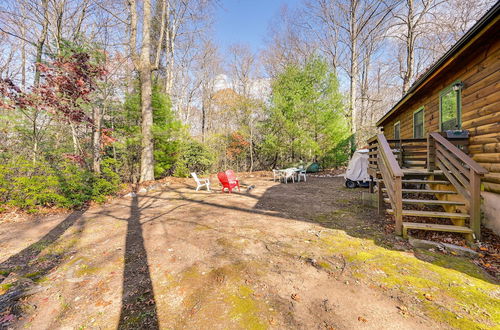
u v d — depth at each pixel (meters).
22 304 2.28
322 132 15.56
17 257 3.53
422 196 5.88
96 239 4.22
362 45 18.30
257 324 1.92
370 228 4.23
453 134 4.63
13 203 6.11
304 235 3.99
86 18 10.58
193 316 2.06
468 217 3.51
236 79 26.36
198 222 5.02
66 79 6.74
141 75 11.05
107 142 9.45
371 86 25.92
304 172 12.34
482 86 4.28
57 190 6.62
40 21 8.77
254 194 8.38
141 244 3.86
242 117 19.73
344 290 2.36
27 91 7.60
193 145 14.80
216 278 2.68
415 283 2.45
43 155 7.71
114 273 2.91
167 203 7.29
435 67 4.90
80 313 2.16
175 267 3.00
